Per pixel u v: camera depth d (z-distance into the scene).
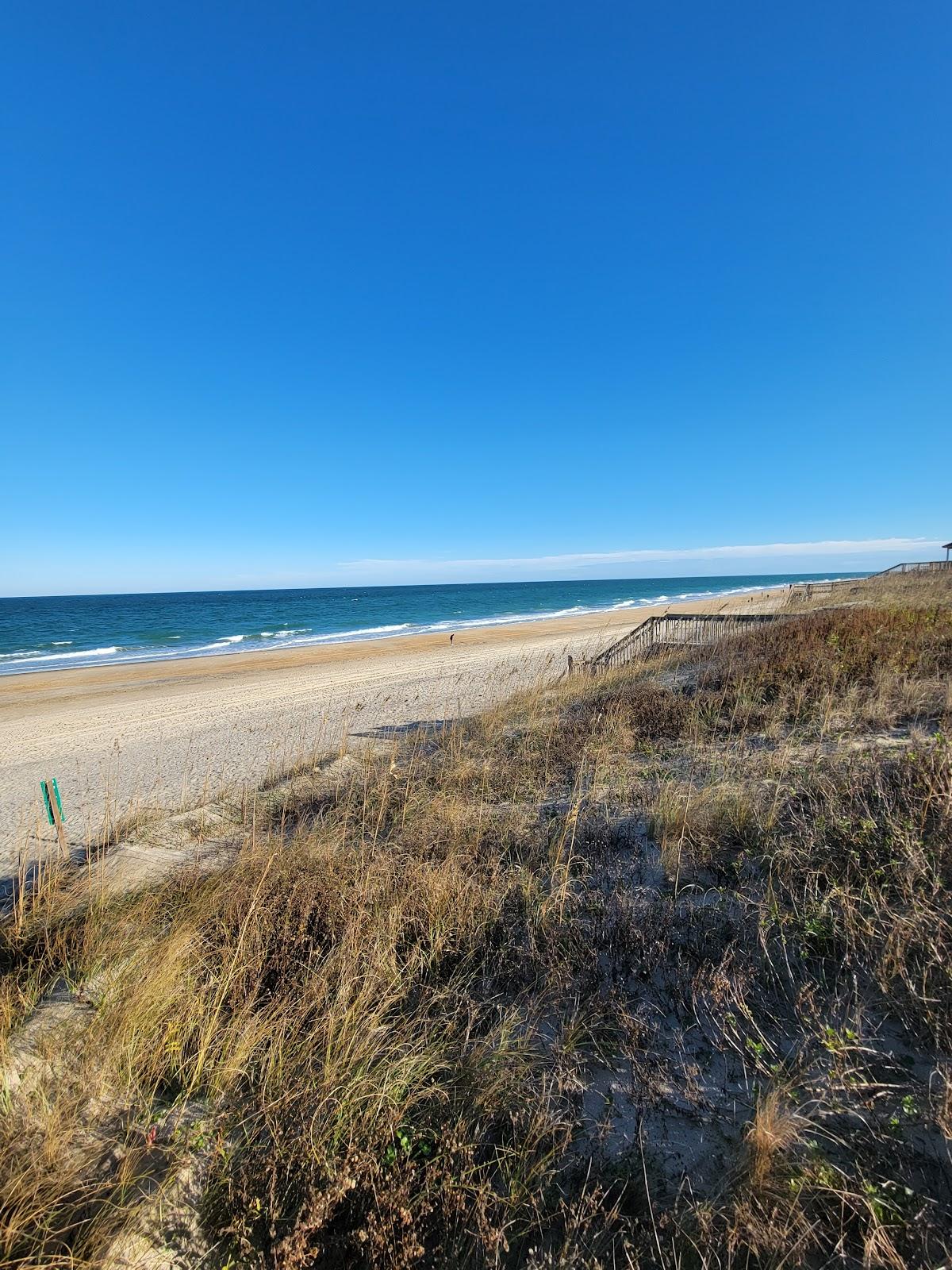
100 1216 2.08
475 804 5.61
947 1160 2.07
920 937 2.77
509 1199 2.13
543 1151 2.32
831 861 3.51
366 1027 2.80
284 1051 2.75
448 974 3.35
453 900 3.79
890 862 3.31
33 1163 2.17
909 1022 2.57
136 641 42.09
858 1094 2.33
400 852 4.68
